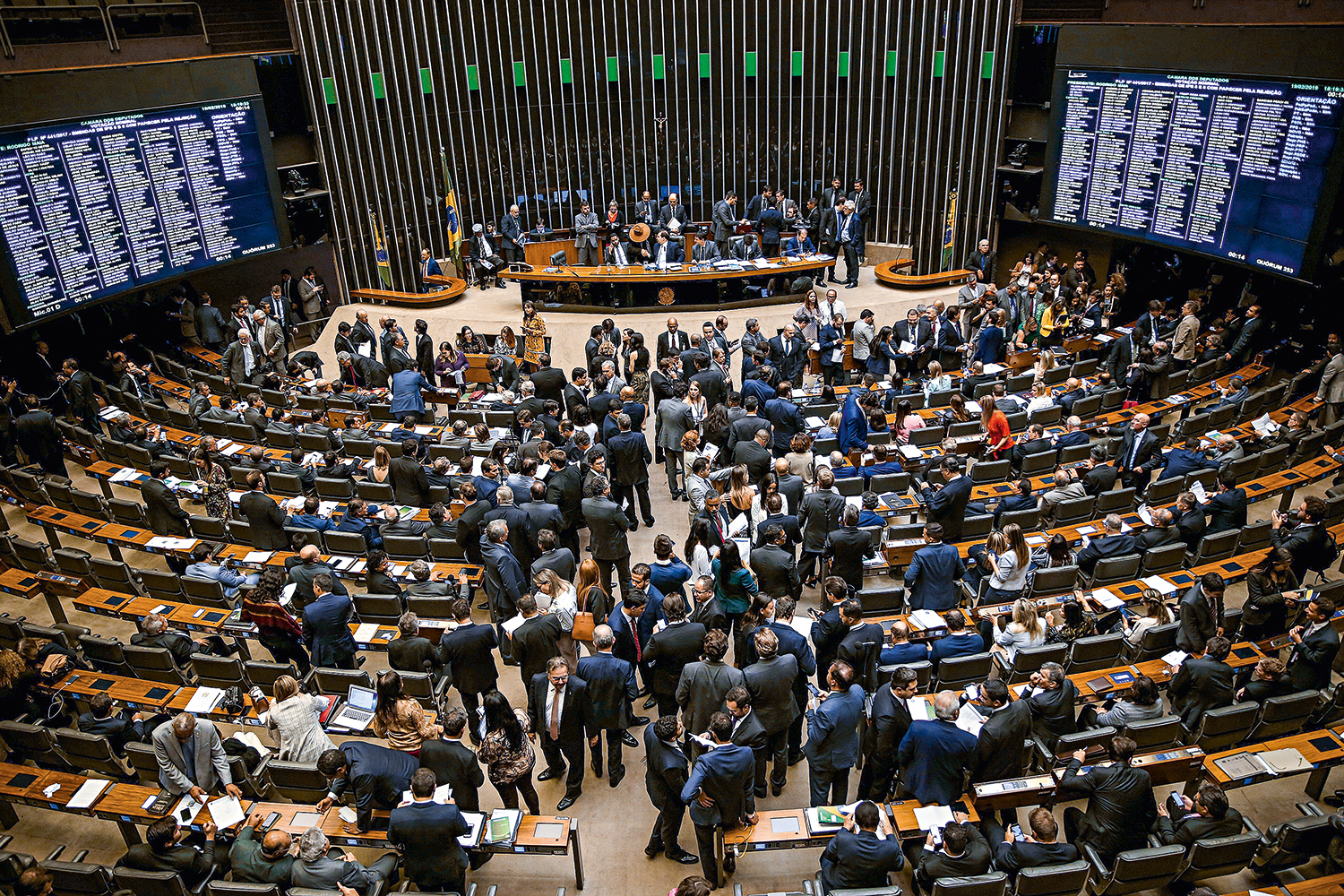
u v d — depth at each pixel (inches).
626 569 389.7
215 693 328.8
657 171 959.6
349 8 810.2
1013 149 828.6
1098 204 691.4
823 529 387.9
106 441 500.4
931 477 446.3
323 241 847.1
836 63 892.6
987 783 271.3
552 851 268.2
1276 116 547.8
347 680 331.9
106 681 336.2
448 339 791.7
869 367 598.2
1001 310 604.7
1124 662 336.8
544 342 664.4
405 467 440.1
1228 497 391.2
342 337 633.6
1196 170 609.3
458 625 356.8
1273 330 609.3
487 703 282.2
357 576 393.7
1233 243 591.8
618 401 460.8
